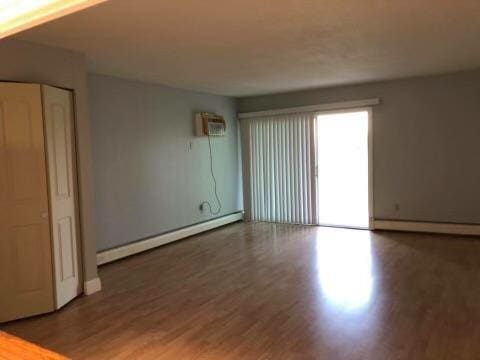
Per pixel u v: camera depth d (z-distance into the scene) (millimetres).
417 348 2742
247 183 7637
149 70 4910
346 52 4305
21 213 3379
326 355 2689
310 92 6883
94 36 3414
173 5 2756
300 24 3299
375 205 6488
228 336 3020
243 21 3164
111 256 5164
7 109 3277
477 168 5734
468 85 5695
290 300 3684
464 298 3584
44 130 3441
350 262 4793
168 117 6145
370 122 6414
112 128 5258
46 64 3611
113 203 5281
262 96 7387
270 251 5441
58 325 3305
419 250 5207
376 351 2719
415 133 6113
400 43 4020
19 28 1565
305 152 6980
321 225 6977
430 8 3049
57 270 3588
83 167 3961
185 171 6461
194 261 5109
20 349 1575
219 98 7227
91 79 4984
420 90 6023
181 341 2965
